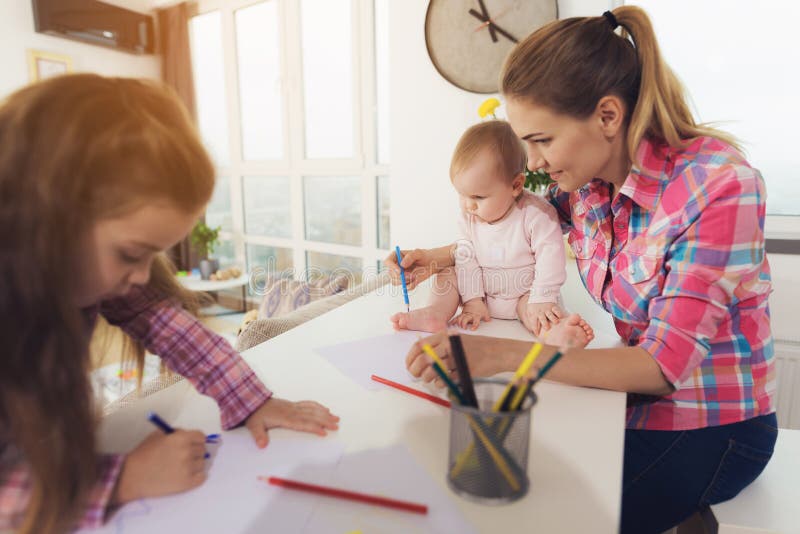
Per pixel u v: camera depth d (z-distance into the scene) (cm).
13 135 36
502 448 41
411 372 62
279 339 84
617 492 43
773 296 169
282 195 363
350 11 300
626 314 81
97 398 50
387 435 53
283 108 341
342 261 337
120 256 41
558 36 69
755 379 76
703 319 64
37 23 329
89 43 358
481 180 94
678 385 64
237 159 382
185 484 44
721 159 67
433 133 228
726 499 78
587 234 92
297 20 323
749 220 64
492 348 65
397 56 230
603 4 190
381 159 308
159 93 45
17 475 37
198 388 57
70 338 39
